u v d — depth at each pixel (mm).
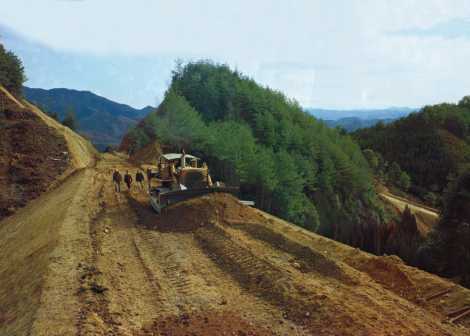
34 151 42250
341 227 37531
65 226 17484
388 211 79188
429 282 13156
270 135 74375
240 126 68062
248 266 13242
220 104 83875
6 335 9281
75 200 23578
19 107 50344
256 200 57750
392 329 9117
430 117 144000
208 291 11367
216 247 15297
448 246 25250
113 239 16375
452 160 119812
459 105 159125
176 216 19000
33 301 10289
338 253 16266
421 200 100188
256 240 16156
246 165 56781
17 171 38562
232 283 12203
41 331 8430
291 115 89688
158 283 11938
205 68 95375
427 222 73562
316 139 80438
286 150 73938
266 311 10234
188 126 63688
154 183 31422
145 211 21609
